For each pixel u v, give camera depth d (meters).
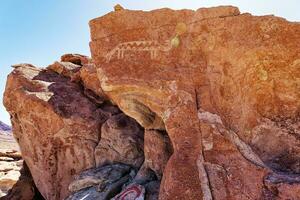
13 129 12.09
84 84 11.97
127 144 9.70
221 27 6.25
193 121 5.79
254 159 5.42
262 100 6.11
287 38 5.89
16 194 12.85
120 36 6.83
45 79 12.37
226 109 6.17
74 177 9.65
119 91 6.75
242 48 6.05
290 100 5.99
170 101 6.12
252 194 4.95
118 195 7.14
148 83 6.32
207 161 5.38
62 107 10.71
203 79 6.19
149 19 6.71
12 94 11.59
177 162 5.48
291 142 5.75
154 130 8.04
